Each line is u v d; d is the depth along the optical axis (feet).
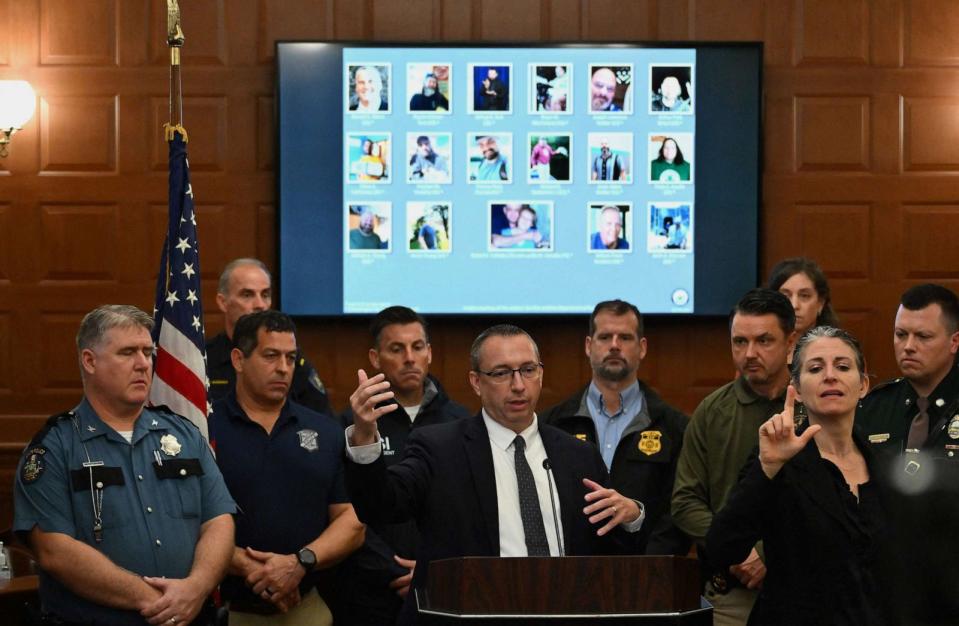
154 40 29.35
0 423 29.25
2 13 29.30
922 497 12.67
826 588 13.26
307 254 28.73
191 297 18.25
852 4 29.73
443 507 14.53
